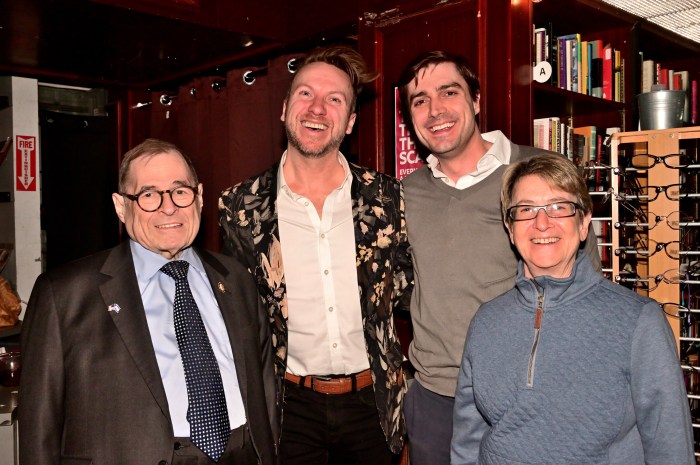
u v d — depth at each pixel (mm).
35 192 3680
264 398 1632
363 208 1965
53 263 3924
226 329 1592
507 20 2283
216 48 3213
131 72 3738
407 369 2572
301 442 1936
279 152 3115
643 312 1259
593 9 2723
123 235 4105
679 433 1202
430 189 1940
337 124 1919
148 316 1480
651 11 2955
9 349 2635
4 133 3691
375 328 1943
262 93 3209
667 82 3270
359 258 1942
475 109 1931
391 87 2594
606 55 2930
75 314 1394
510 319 1397
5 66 3508
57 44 3123
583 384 1255
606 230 2822
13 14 2656
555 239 1328
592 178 2834
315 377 1925
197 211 1557
